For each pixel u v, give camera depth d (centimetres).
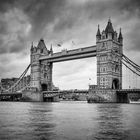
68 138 2683
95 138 2678
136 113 5772
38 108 8288
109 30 15025
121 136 2777
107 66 14788
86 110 6988
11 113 5806
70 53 17475
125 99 15050
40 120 4212
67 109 7612
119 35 16062
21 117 4747
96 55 15488
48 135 2831
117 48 15462
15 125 3572
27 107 9019
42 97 19100
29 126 3478
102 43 15225
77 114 5516
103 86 14838
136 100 17825
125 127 3391
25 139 2628
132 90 13412
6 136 2770
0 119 4359
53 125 3584
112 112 6116
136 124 3691
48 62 19875
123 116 4972
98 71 15188
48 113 5834
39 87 19850
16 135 2827
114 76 15000
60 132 3016
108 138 2678
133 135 2833
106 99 14062
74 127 3397
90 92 14825
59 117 4766
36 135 2830
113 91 13900
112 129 3225
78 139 2636
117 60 15400
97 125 3584
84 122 3931
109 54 14775
